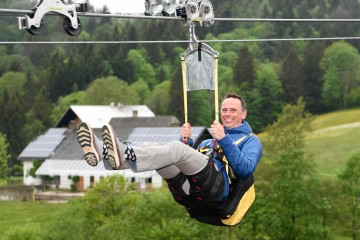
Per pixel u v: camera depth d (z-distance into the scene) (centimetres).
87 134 1062
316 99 15138
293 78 14950
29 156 10706
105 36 15938
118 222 5469
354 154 6397
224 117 1199
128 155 1065
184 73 1254
